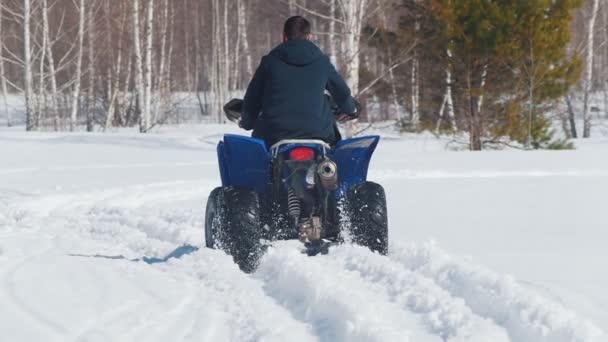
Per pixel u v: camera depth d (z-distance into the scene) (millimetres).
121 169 26938
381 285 8039
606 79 83500
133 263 9883
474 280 7828
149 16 56188
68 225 14086
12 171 26234
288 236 9461
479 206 16812
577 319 6457
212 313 7367
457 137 47469
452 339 6254
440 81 46688
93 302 7750
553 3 43438
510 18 42344
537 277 8891
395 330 6297
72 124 65250
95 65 71375
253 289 8234
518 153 31719
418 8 47344
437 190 20047
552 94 43469
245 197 9281
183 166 28219
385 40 50625
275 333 6633
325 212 9250
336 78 10008
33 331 6715
